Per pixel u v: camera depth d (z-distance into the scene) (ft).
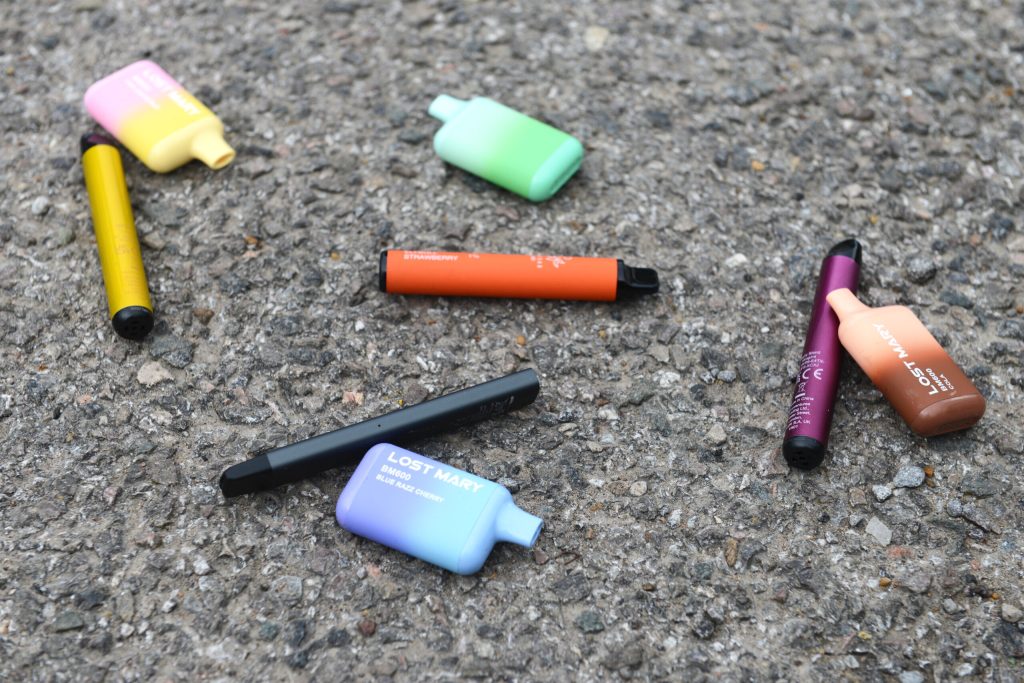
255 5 3.44
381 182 3.21
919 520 2.89
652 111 3.32
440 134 3.18
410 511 2.81
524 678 2.77
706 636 2.80
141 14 3.42
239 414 2.97
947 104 3.34
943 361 2.90
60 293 3.07
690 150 3.27
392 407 2.98
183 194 3.18
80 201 3.17
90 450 2.93
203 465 2.92
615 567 2.84
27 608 2.80
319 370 3.01
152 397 2.98
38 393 2.98
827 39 3.43
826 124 3.31
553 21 3.44
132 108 3.17
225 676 2.76
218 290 3.08
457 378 3.01
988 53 3.41
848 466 2.93
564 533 2.87
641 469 2.93
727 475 2.92
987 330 3.07
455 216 3.17
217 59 3.36
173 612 2.80
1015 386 3.01
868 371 2.93
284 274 3.10
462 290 3.04
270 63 3.36
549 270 3.04
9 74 3.33
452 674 2.76
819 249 3.15
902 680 2.77
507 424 2.96
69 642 2.78
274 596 2.81
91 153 3.12
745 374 3.02
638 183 3.22
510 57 3.38
